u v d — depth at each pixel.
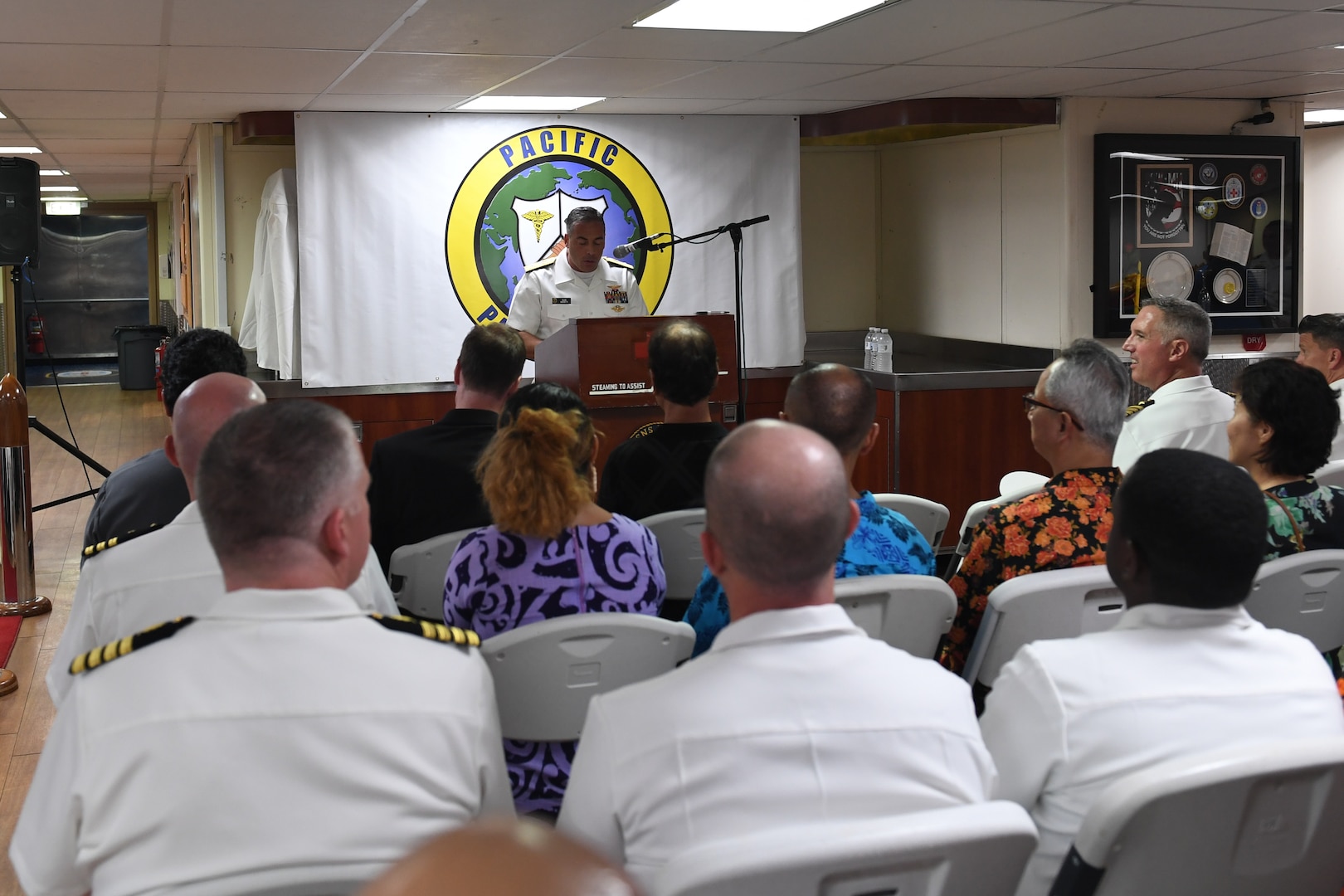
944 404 6.30
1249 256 6.45
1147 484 1.58
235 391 2.15
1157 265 6.30
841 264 7.69
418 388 6.30
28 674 4.32
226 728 1.32
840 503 1.42
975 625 2.34
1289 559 2.26
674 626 2.06
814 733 1.36
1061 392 2.53
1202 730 1.51
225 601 1.40
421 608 2.74
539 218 6.36
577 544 2.20
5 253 6.52
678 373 3.03
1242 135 6.39
